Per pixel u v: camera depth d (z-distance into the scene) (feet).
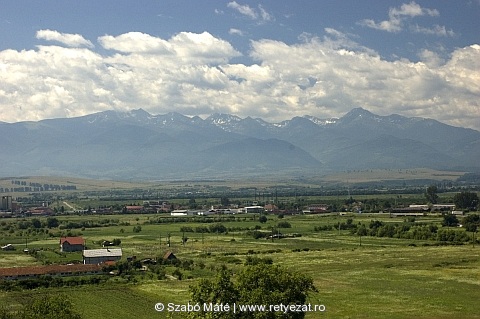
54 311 331.77
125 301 460.55
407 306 419.95
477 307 414.41
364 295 458.50
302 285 293.02
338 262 632.79
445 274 542.98
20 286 532.32
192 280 549.13
